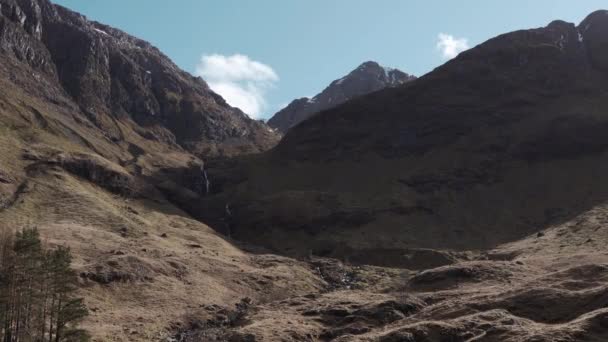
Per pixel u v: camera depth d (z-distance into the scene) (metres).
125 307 99.81
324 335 92.00
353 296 116.31
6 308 71.19
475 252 163.00
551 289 90.88
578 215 169.75
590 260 116.62
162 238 148.38
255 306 111.12
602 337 69.94
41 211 148.88
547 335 71.50
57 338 72.69
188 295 109.44
